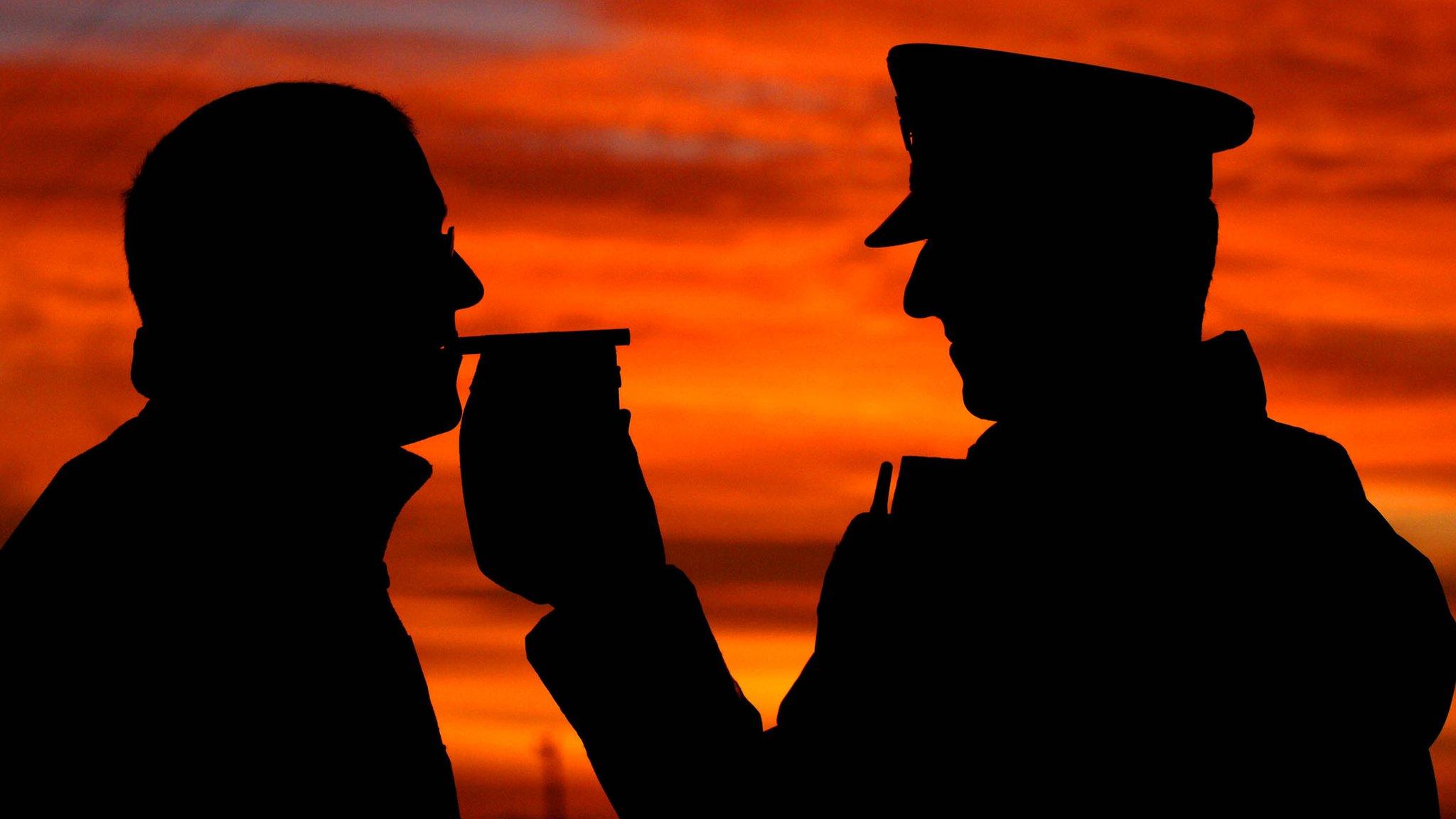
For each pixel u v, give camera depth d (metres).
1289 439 5.98
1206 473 5.81
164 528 5.23
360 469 5.50
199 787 5.08
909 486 6.10
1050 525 5.80
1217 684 5.59
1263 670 5.57
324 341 5.43
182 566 5.19
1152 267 5.83
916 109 6.09
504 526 5.87
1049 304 5.82
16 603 5.12
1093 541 5.75
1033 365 5.88
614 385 6.00
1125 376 5.88
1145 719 5.60
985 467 5.99
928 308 6.04
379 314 5.47
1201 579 5.67
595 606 5.86
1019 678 5.70
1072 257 5.81
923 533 5.96
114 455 5.38
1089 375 5.87
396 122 5.65
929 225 6.02
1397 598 5.66
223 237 5.34
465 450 5.93
